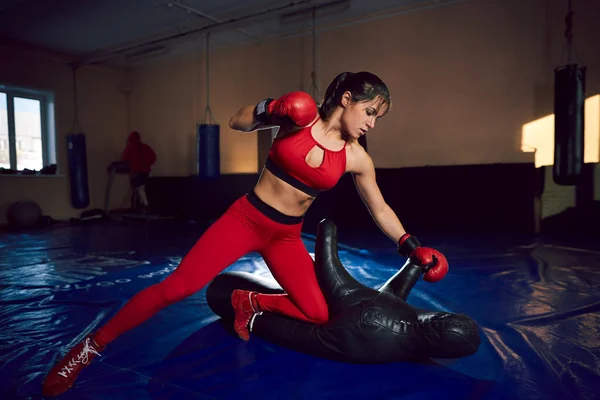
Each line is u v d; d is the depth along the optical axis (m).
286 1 6.28
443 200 6.32
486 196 6.04
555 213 5.68
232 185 8.22
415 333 1.59
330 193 6.96
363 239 5.45
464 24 6.18
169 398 1.48
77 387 1.57
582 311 2.35
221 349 1.92
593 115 5.48
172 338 2.07
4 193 7.70
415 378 1.60
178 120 9.04
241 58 8.13
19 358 1.86
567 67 4.77
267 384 1.57
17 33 7.30
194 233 6.29
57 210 8.52
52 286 3.15
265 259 1.82
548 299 2.60
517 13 5.84
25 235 6.36
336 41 7.15
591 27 5.43
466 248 4.55
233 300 2.02
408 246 1.73
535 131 5.82
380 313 1.67
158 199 9.18
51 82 8.43
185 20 6.93
